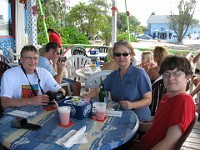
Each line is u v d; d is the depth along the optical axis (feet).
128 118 5.07
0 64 10.00
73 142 3.87
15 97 6.57
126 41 6.64
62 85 9.24
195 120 3.86
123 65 6.58
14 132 4.27
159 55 9.41
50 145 3.80
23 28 24.66
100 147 3.77
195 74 12.25
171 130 3.79
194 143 8.43
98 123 4.74
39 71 7.03
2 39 23.06
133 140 5.72
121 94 6.59
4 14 23.04
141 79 6.42
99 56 19.03
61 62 10.43
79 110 4.86
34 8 20.74
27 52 6.44
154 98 8.20
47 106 5.72
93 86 9.19
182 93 4.15
